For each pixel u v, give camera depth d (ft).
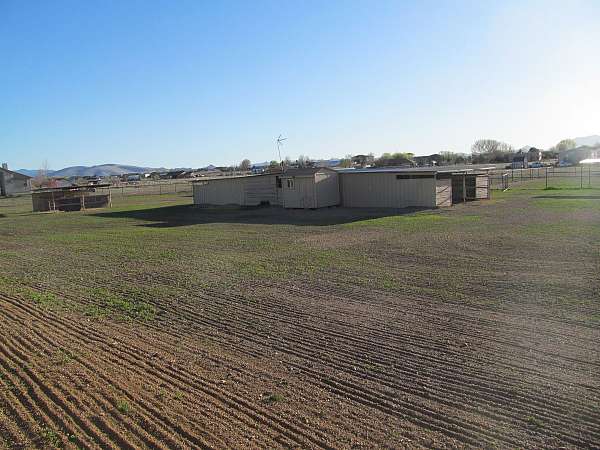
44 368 26.91
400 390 23.47
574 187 142.61
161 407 22.36
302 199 118.93
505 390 22.89
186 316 36.55
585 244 56.85
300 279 46.73
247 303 39.32
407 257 54.65
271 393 23.62
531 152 403.34
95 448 19.25
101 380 25.36
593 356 26.16
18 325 35.24
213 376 25.76
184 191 231.09
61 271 56.29
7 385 24.89
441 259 52.70
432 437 19.47
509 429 19.77
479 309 35.09
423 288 41.37
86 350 29.84
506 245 58.85
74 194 157.38
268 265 54.03
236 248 66.90
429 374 24.97
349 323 33.27
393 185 113.50
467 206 107.34
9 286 49.11
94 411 22.02
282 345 29.84
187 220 107.86
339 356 27.76
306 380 24.97
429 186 108.68
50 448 19.26
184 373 26.17
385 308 36.32
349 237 71.51
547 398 21.99
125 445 19.38
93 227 102.17
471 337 29.66
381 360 26.96
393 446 18.93
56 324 35.40
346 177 121.08
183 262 58.34
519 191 138.21
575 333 29.60
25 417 21.62
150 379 25.49
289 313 36.11
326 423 20.80
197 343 30.78
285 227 86.99
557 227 70.23
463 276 44.83
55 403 22.85
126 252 67.77
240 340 31.04
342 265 52.13
